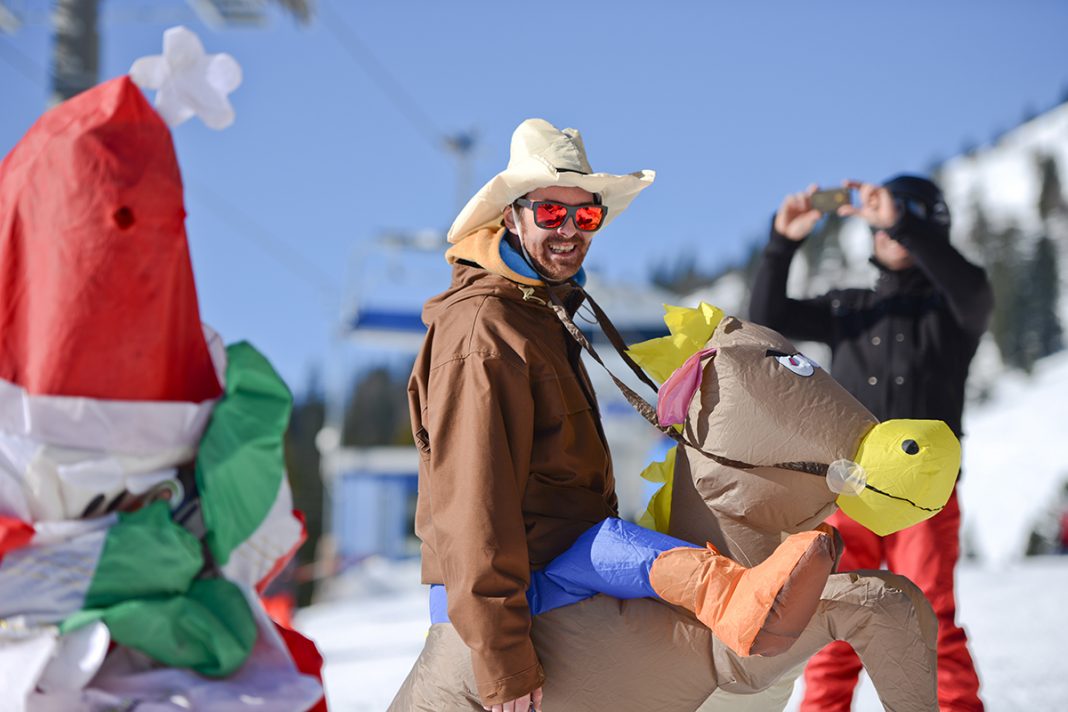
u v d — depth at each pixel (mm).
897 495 4781
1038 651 11797
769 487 4891
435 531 4766
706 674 4773
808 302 7582
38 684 3725
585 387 5180
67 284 3816
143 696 3779
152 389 3969
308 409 153375
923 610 4730
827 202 7203
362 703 11102
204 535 4129
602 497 5145
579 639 4750
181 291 4023
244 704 3850
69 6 14516
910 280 7320
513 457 4754
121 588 3850
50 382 3846
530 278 5043
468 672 4758
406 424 115312
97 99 3910
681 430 5160
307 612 26703
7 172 3965
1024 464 95688
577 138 5520
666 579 4621
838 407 4918
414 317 45812
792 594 4348
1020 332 164000
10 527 3770
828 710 6727
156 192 3875
